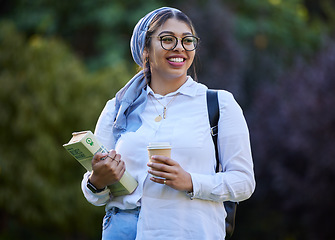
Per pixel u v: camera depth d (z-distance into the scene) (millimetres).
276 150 23703
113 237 4082
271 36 32719
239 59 28953
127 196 4055
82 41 29875
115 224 4102
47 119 20406
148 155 4027
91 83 21281
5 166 20047
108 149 4379
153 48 4176
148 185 3990
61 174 20578
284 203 22141
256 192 24703
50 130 20578
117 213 4141
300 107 22594
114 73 21516
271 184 23672
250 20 32594
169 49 4102
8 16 29812
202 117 4090
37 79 20750
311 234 21094
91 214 20797
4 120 20312
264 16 33312
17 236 22141
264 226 25312
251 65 31188
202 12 28484
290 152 22781
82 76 21203
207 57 28047
